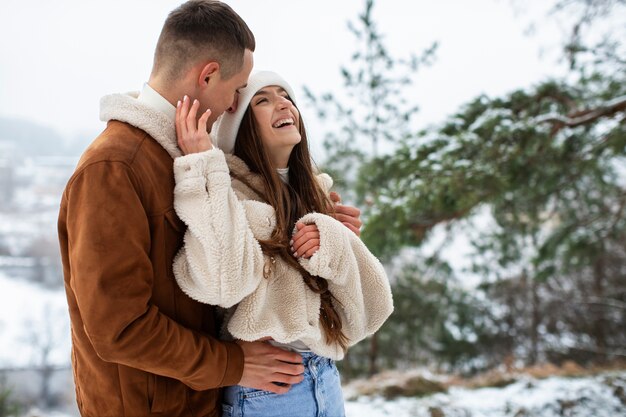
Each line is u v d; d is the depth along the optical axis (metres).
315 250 1.31
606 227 5.55
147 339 1.08
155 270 1.17
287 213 1.45
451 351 8.72
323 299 1.38
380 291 1.44
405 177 4.07
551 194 4.95
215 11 1.23
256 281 1.21
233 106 1.46
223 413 1.35
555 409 3.85
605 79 4.38
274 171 1.44
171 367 1.12
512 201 4.81
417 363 8.45
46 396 21.81
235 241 1.16
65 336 24.52
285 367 1.29
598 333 9.52
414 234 4.19
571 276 9.81
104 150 1.11
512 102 4.29
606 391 4.11
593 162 4.42
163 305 1.19
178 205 1.17
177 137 1.23
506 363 5.64
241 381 1.25
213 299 1.15
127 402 1.17
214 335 1.34
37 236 32.72
